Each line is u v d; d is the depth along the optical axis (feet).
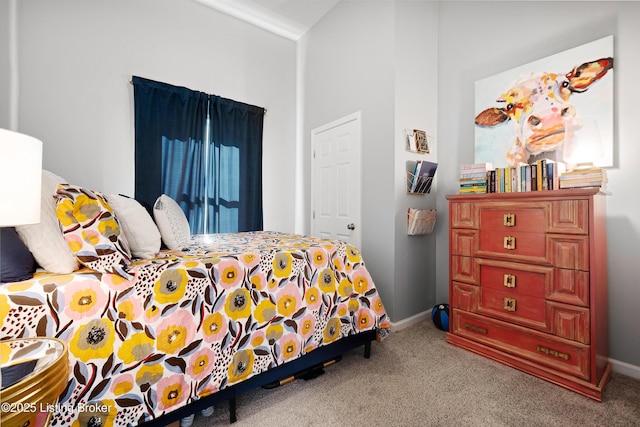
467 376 5.64
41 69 7.84
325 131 10.91
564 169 5.73
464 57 8.59
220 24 10.80
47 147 7.95
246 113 11.37
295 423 4.38
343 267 6.15
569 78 6.44
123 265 3.75
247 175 11.39
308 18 11.22
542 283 5.55
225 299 4.43
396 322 8.16
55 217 3.67
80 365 3.26
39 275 3.38
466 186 7.18
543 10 6.95
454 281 7.02
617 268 5.84
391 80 8.30
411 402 4.86
